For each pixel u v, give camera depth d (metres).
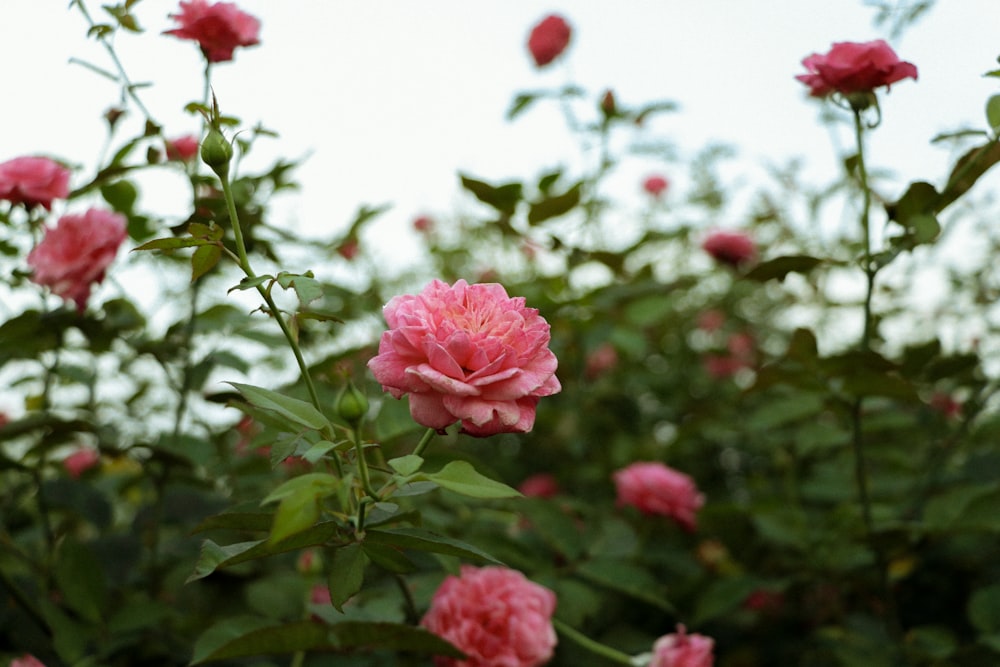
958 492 1.70
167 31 1.42
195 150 1.75
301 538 0.91
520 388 0.92
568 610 1.56
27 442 1.95
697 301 3.68
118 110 1.62
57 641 1.36
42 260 1.47
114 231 1.49
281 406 0.94
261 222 1.60
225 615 1.68
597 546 1.75
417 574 1.59
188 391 1.71
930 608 2.02
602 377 3.23
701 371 3.58
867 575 1.94
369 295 2.26
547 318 2.16
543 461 2.99
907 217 1.46
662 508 2.13
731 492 3.10
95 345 1.65
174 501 1.73
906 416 2.15
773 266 1.53
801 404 2.06
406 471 0.90
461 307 0.97
